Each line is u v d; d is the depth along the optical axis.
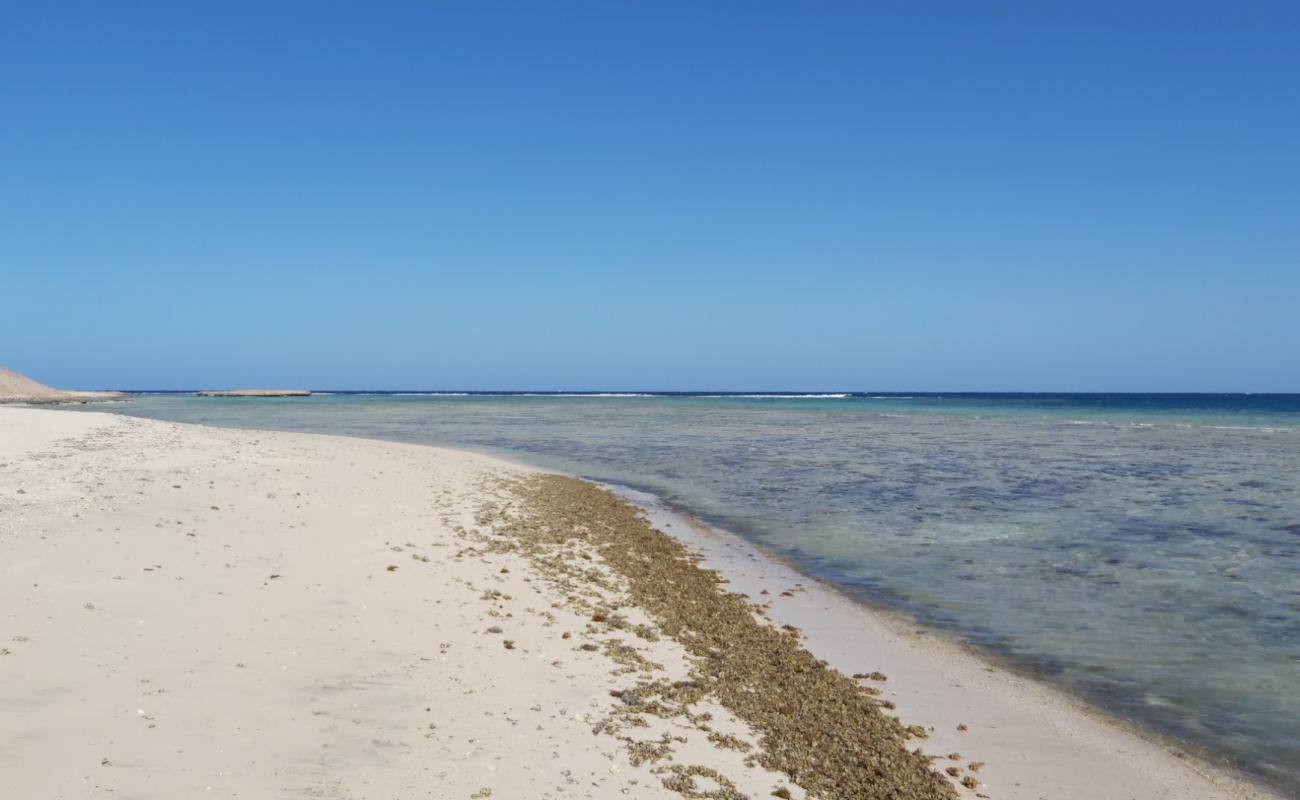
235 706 6.00
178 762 5.03
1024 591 12.45
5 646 6.55
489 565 12.03
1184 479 24.70
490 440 42.09
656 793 5.52
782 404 119.06
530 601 10.28
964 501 20.95
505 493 20.30
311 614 8.52
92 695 5.84
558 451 35.72
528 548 13.75
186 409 83.94
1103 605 11.68
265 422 56.88
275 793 4.80
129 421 28.27
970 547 15.53
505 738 6.09
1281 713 7.98
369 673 7.08
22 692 5.75
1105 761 6.97
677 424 58.22
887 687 8.57
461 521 15.54
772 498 21.72
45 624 7.16
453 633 8.56
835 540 16.25
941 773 6.60
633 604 10.84
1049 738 7.40
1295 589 12.48
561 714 6.74
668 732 6.66
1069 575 13.40
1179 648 9.88
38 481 14.25
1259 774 6.79
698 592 11.98
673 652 8.92
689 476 26.61
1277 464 28.52
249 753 5.28
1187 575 13.34
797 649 9.66
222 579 9.33
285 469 19.20
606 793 5.42
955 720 7.76
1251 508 19.52
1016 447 36.41
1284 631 10.49
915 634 10.39
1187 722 7.79
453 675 7.31
